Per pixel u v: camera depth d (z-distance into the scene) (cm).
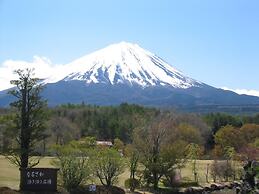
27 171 4544
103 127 13488
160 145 6116
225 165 7675
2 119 4897
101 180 5281
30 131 4916
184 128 11294
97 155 5225
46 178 4572
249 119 15662
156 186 6050
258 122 15350
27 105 4912
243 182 5366
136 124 7388
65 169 4884
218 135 11638
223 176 7600
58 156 5238
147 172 6062
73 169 4900
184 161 6406
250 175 5216
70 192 4784
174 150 6122
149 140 6106
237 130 11525
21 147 4906
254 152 8519
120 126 12662
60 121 11606
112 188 5156
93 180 5312
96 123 13625
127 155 6116
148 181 6066
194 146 9175
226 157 9181
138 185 5859
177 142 6681
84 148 5256
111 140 12731
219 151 11025
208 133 13412
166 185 6356
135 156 6006
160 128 6203
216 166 7650
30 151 4988
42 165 6394
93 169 5191
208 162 9206
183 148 6531
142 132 6231
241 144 10969
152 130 6188
